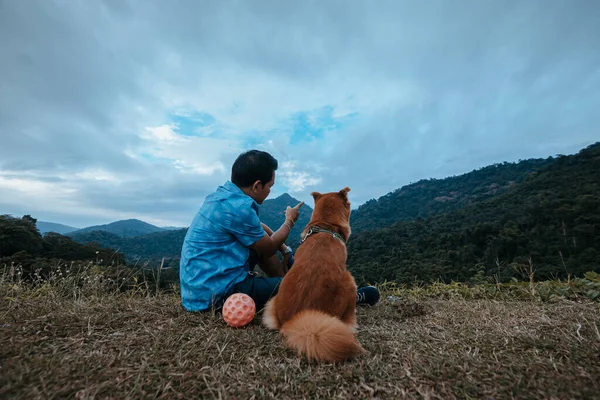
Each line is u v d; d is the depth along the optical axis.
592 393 1.27
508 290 4.17
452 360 1.67
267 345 2.00
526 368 1.53
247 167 2.89
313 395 1.39
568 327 2.19
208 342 1.98
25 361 1.56
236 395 1.36
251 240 2.74
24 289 3.60
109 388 1.36
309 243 2.70
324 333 1.76
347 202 3.63
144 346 1.88
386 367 1.64
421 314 3.06
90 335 2.03
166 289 4.00
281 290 2.41
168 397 1.33
